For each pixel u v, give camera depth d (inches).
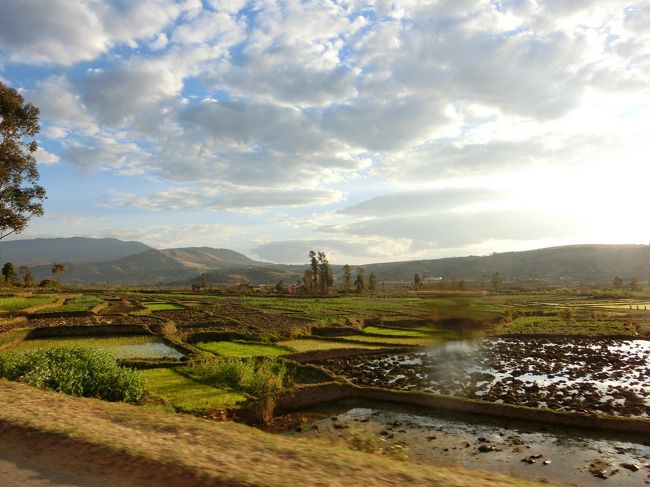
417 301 3538.4
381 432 772.6
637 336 1916.8
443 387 1049.5
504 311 2325.3
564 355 1505.9
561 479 596.1
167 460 347.6
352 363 1390.3
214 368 1062.4
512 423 827.4
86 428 427.2
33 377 706.2
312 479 321.4
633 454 687.7
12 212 1502.2
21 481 311.4
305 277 4793.3
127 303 2913.4
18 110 1460.4
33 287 4357.8
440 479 341.1
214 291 4771.2
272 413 861.2
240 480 313.0
